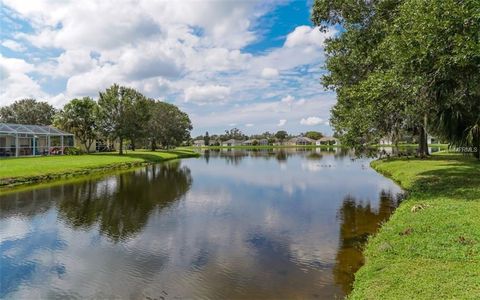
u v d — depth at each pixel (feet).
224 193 62.13
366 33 48.29
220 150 329.52
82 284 24.09
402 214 34.06
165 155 185.37
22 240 33.81
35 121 258.37
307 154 220.23
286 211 45.98
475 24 30.30
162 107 238.27
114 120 156.56
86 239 34.12
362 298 18.07
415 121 74.23
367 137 51.03
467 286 16.94
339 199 53.67
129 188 68.13
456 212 30.25
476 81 37.60
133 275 25.43
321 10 51.39
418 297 16.63
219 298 21.63
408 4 36.47
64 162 105.19
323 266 26.04
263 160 161.17
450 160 86.43
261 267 26.35
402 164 86.63
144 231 36.94
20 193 60.49
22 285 24.12
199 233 36.04
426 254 21.93
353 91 47.42
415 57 34.19
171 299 21.72
